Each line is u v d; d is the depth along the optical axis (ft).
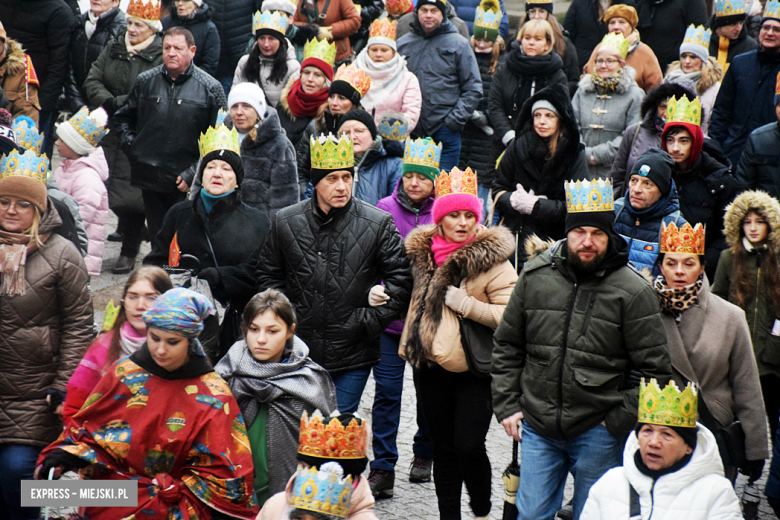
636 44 76.59
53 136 77.30
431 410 40.04
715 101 68.28
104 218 60.13
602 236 33.27
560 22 118.73
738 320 38.32
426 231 41.14
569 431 34.06
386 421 45.21
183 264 43.45
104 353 34.37
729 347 38.06
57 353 38.86
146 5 67.82
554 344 34.12
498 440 51.37
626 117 65.72
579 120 66.95
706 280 38.88
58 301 38.58
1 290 37.40
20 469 37.86
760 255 44.37
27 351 38.01
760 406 38.06
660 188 44.83
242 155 54.08
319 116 57.57
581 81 67.67
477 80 74.43
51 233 38.78
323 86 60.64
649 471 30.01
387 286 41.09
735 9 75.00
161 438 30.89
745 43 76.43
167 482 31.01
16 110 61.62
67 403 34.19
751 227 44.11
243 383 34.83
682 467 29.60
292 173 54.34
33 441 38.24
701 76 70.64
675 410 29.27
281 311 35.12
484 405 38.86
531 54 69.36
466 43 74.43
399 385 45.78
